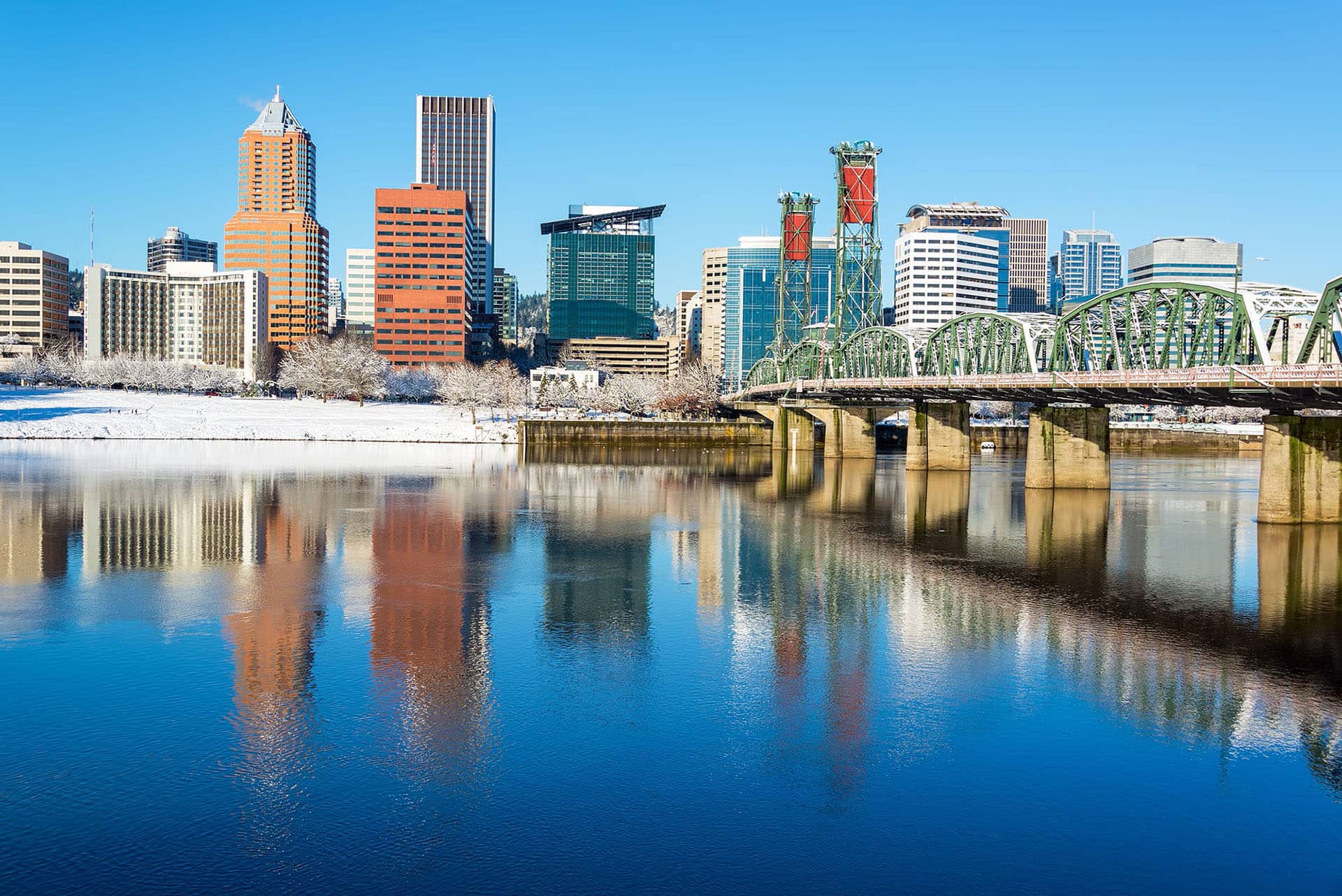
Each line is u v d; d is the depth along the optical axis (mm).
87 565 66438
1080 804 32750
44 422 187375
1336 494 88750
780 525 90750
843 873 28672
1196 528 88812
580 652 47812
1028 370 113625
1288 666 46219
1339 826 31453
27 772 33844
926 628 52781
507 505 102000
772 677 44438
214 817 31016
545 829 30719
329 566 67250
